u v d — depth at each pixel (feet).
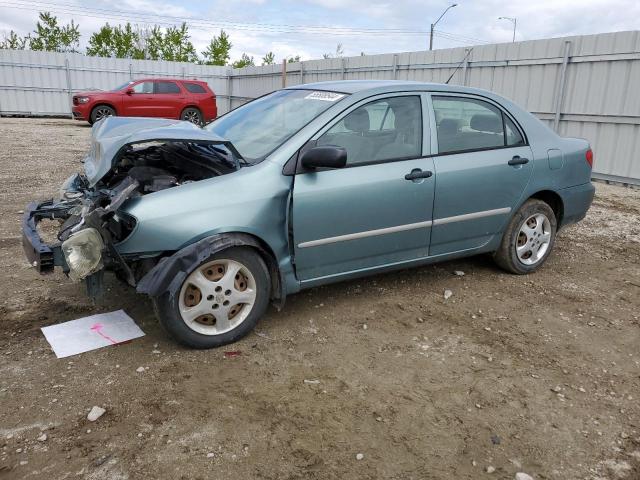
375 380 10.66
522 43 36.65
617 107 32.07
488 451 8.80
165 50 152.87
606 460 8.70
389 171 12.99
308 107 13.42
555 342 12.49
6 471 7.98
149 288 10.36
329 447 8.71
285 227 11.87
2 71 76.28
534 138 15.72
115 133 13.07
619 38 31.27
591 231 22.17
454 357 11.66
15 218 21.40
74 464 8.16
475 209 14.61
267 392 10.11
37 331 12.16
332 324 12.92
